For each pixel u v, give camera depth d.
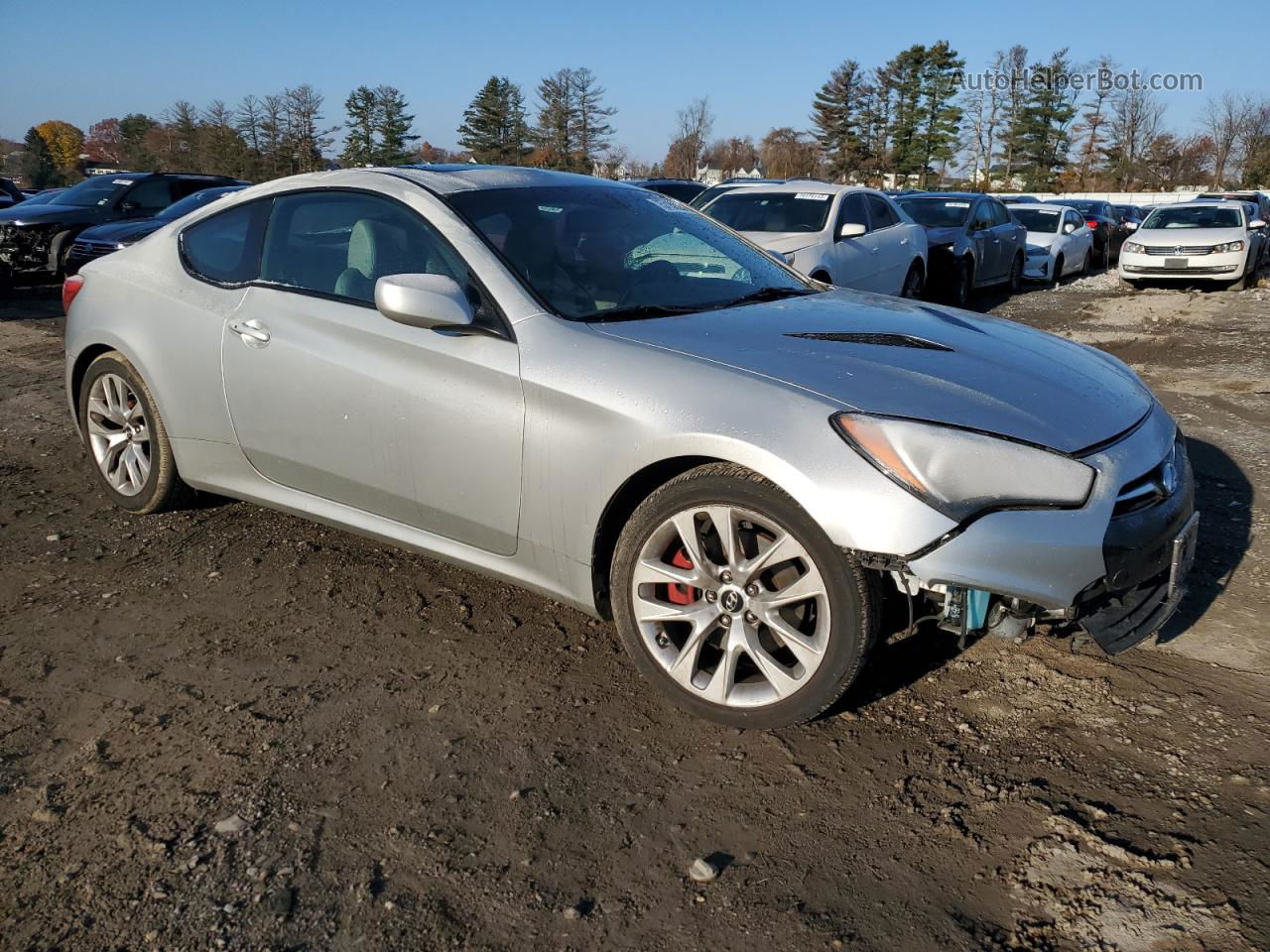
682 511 2.70
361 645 3.24
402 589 3.65
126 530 4.21
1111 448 2.66
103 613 3.45
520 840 2.31
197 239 3.95
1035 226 17.03
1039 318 11.76
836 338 2.99
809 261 8.62
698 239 3.83
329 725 2.77
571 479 2.85
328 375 3.34
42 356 8.39
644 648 2.83
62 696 2.91
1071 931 2.01
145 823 2.35
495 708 2.87
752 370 2.70
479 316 3.07
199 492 4.30
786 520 2.53
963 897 2.11
